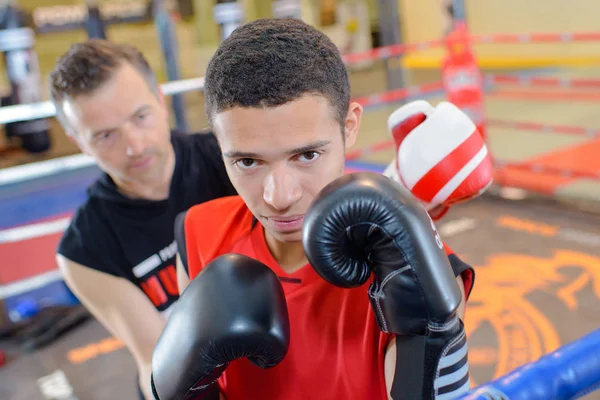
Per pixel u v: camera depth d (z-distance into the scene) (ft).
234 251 3.15
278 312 2.47
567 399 2.23
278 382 2.82
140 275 4.47
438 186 3.10
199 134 4.83
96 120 3.91
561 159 15.25
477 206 13.28
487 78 12.72
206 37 38.19
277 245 2.99
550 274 9.93
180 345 2.42
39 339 10.00
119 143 4.02
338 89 2.39
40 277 10.46
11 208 17.51
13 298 11.40
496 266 10.44
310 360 2.77
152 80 4.23
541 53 29.25
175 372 2.43
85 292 4.35
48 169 10.39
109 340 9.93
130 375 8.86
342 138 2.50
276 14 21.30
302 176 2.41
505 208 12.90
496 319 8.80
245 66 2.24
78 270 4.32
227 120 2.32
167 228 4.48
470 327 8.68
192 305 2.48
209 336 2.36
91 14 19.90
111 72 3.87
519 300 9.24
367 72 35.50
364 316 2.73
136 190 4.40
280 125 2.26
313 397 2.76
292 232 2.57
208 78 2.43
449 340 2.25
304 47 2.30
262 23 2.42
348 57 13.29
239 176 2.47
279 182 2.36
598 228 11.34
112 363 9.24
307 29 2.43
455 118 3.17
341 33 35.91
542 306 9.00
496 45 30.96
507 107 22.16
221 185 4.72
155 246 4.47
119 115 3.92
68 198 18.11
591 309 8.76
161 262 4.51
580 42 27.73
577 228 11.48
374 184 2.24
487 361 7.88
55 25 25.08
